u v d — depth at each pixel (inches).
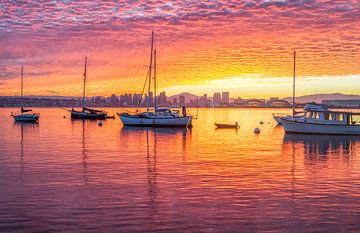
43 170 982.4
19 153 1348.4
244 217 588.1
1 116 5969.5
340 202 677.3
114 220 569.6
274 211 620.1
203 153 1379.2
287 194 732.7
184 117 3038.9
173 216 590.6
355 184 826.8
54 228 534.6
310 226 551.2
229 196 714.2
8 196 701.3
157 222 562.3
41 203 655.8
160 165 1075.3
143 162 1133.7
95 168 1016.2
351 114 2304.4
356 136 2274.9
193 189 768.3
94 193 729.6
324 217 591.5
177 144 1729.8
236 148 1572.3
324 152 1453.0
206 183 826.2
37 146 1604.3
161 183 823.7
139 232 522.9
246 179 874.8
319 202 675.4
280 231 530.9
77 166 1050.7
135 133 2456.9
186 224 555.2
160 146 1630.2
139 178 879.1
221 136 2267.5
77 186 789.2
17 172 951.0
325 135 2332.7
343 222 569.3
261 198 701.3
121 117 3179.1
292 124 2426.2
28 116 3927.2
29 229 530.3
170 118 3056.1
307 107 2386.8
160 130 2792.8
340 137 2209.6
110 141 1863.9
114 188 772.6
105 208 628.7
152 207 637.3
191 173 948.6
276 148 1589.6
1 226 541.0
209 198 698.2
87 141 1856.5
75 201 669.9
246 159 1220.5
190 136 2241.6
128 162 1131.9
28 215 589.3
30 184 805.9
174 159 1206.3
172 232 524.4
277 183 832.3
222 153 1382.9
